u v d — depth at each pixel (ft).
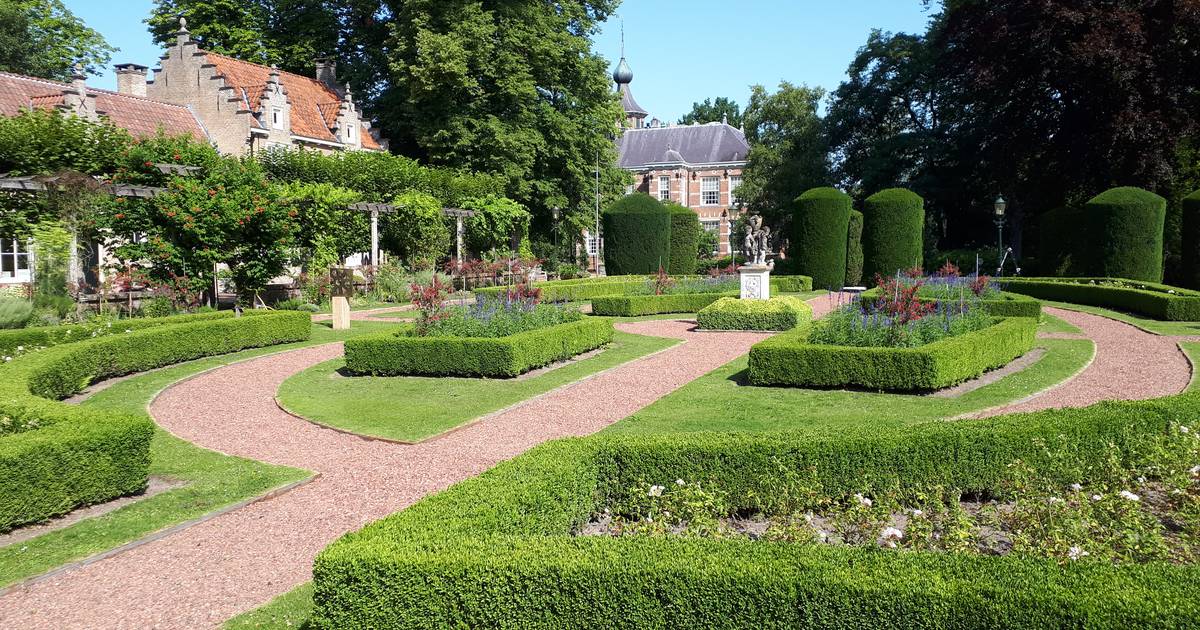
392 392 36.37
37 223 60.44
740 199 145.48
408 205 90.99
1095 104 97.04
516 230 124.36
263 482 23.62
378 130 118.01
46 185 59.21
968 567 11.65
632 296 71.56
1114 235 86.79
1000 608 10.70
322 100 112.78
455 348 39.37
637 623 11.71
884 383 34.19
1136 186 96.22
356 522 20.62
